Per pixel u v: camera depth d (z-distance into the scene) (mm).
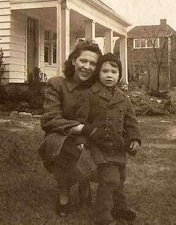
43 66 21000
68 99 3732
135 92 22172
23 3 17281
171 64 47344
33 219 3672
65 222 3609
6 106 15555
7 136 7141
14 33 17844
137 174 5746
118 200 3703
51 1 16734
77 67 3727
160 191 4762
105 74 3613
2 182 4848
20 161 5867
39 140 7539
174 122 14398
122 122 3678
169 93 30688
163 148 8148
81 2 18391
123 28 26547
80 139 3564
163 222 3707
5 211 3871
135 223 3666
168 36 47562
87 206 4023
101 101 3613
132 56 49688
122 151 3619
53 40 22547
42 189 4648
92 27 20359
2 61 17078
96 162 3492
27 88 16156
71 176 3625
